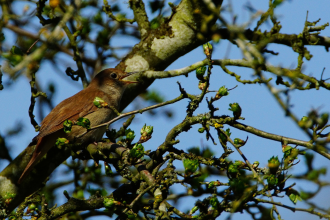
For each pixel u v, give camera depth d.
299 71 8.17
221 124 7.36
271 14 8.68
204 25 8.22
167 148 7.59
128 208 6.80
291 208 6.51
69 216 10.22
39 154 9.58
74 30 10.83
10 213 9.41
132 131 8.08
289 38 8.96
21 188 9.66
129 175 7.73
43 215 7.96
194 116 7.50
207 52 7.30
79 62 10.48
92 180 11.25
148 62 10.14
